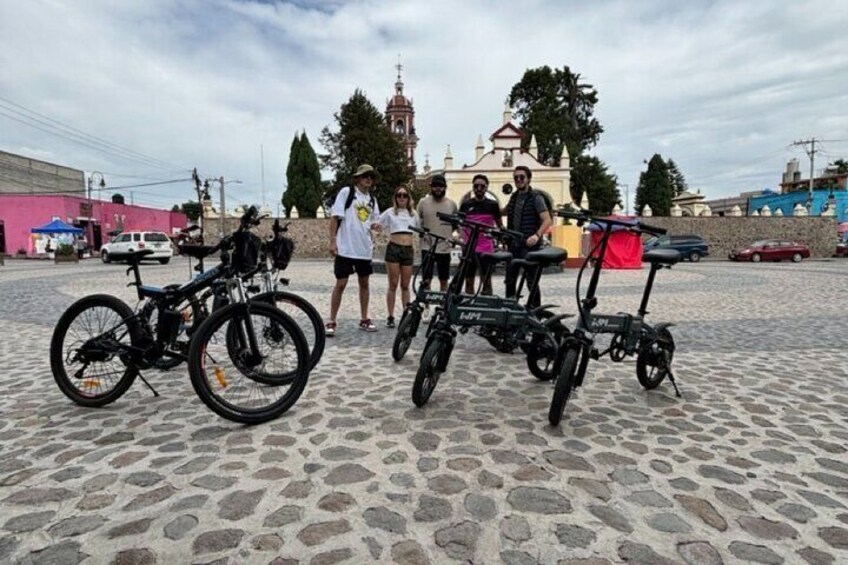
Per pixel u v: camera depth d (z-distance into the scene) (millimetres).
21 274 17250
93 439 3111
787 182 58594
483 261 4676
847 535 2188
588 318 3443
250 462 2805
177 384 4164
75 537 2141
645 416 3553
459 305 3736
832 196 42438
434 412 3588
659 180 49000
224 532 2174
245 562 1987
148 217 49812
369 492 2494
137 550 2057
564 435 3205
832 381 4402
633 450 2994
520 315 3869
